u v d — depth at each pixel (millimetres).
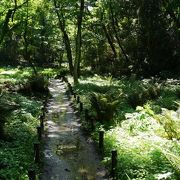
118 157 11070
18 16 35938
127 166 10406
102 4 43250
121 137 13508
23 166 10594
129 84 29656
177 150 10898
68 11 35469
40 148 12727
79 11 34594
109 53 48906
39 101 23375
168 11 36062
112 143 12703
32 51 66750
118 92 22984
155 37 37844
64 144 13625
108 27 48281
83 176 10344
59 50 70562
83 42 51219
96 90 26531
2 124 13094
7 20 29906
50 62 73688
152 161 10562
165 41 37781
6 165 10438
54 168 10961
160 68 38281
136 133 14055
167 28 37938
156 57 38406
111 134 13859
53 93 29406
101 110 16375
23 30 44406
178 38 37031
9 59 68188
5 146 12164
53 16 45375
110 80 32969
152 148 11539
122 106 20078
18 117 16547
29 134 14125
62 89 32562
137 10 38031
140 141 12500
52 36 63562
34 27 43281
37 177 9773
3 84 28625
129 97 21203
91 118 15320
